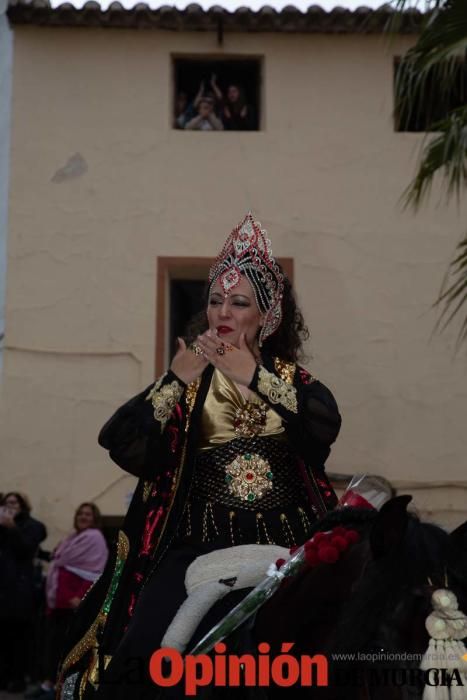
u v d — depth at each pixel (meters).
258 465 3.87
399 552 2.89
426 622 2.71
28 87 13.49
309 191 13.41
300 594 3.35
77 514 10.70
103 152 13.39
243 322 4.12
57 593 10.23
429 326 13.16
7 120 13.48
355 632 2.80
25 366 12.82
